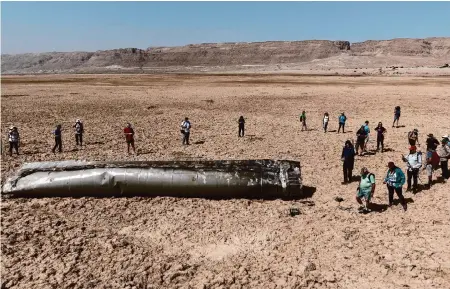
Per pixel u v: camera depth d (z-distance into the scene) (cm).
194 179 1311
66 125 2889
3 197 1323
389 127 2681
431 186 1372
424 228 1040
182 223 1130
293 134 2478
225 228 1094
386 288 795
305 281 826
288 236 1035
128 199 1312
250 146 2112
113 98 4972
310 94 5297
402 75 10856
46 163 1440
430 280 810
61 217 1172
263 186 1291
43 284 821
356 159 1798
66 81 9488
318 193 1354
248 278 847
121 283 827
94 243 1009
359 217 1135
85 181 1316
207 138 2369
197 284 829
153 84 7962
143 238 1041
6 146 2150
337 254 933
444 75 10331
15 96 5262
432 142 1401
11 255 941
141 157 1866
